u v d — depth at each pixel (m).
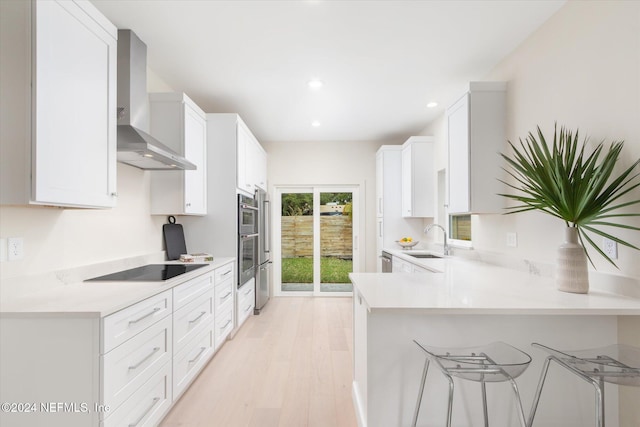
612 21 1.70
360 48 2.52
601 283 1.72
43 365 1.35
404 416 1.51
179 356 2.10
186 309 2.21
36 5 1.33
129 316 1.55
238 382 2.41
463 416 1.51
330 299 5.10
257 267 4.20
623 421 1.53
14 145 1.33
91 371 1.35
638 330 1.48
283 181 5.31
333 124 4.46
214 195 3.42
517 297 1.51
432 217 4.34
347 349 3.04
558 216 1.71
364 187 5.31
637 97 1.58
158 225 3.05
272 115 4.09
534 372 1.52
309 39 2.40
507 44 2.46
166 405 1.92
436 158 4.17
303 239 5.39
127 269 2.51
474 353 1.36
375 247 5.31
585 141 1.87
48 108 1.39
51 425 1.34
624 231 1.64
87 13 1.62
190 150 2.99
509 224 2.55
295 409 2.07
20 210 1.65
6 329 1.35
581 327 1.52
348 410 2.06
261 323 3.83
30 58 1.33
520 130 2.44
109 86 1.79
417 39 2.39
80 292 1.69
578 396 1.53
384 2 1.99
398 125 4.52
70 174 1.52
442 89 3.30
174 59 2.69
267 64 2.77
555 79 2.10
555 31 2.10
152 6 2.02
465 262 2.90
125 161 2.43
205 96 3.46
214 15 2.11
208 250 3.40
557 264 1.69
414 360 1.51
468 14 2.11
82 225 2.09
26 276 1.65
